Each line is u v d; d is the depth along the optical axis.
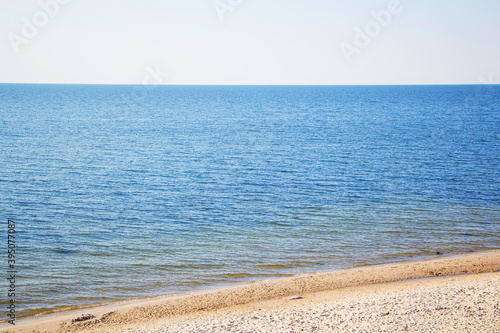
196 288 18.91
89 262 21.91
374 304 15.80
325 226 28.09
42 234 26.06
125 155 54.09
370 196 35.81
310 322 14.24
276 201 34.22
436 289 17.22
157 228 27.55
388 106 152.88
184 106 157.12
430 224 28.41
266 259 22.44
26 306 17.09
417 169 46.34
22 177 40.66
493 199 34.69
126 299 17.78
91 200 33.78
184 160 51.38
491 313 14.17
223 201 34.09
